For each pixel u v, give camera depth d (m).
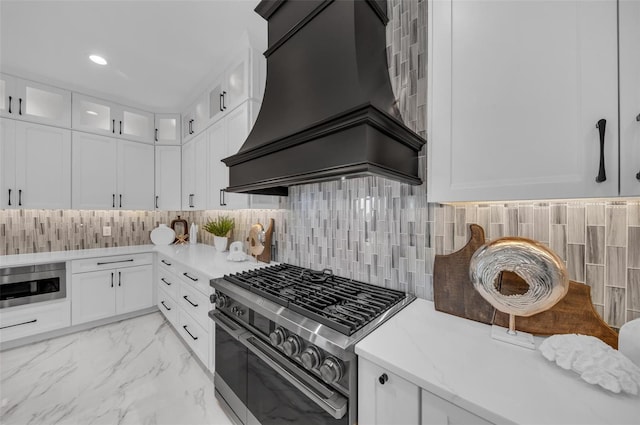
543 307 0.85
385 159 1.02
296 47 1.37
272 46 1.49
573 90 0.70
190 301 2.12
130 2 1.65
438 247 1.25
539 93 0.75
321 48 1.24
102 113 3.04
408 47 1.36
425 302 1.24
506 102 0.81
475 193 0.87
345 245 1.63
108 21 1.81
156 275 3.15
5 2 1.63
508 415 0.56
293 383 1.01
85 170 2.82
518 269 0.86
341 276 1.65
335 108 1.08
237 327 1.37
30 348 2.32
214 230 2.80
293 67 1.37
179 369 2.04
